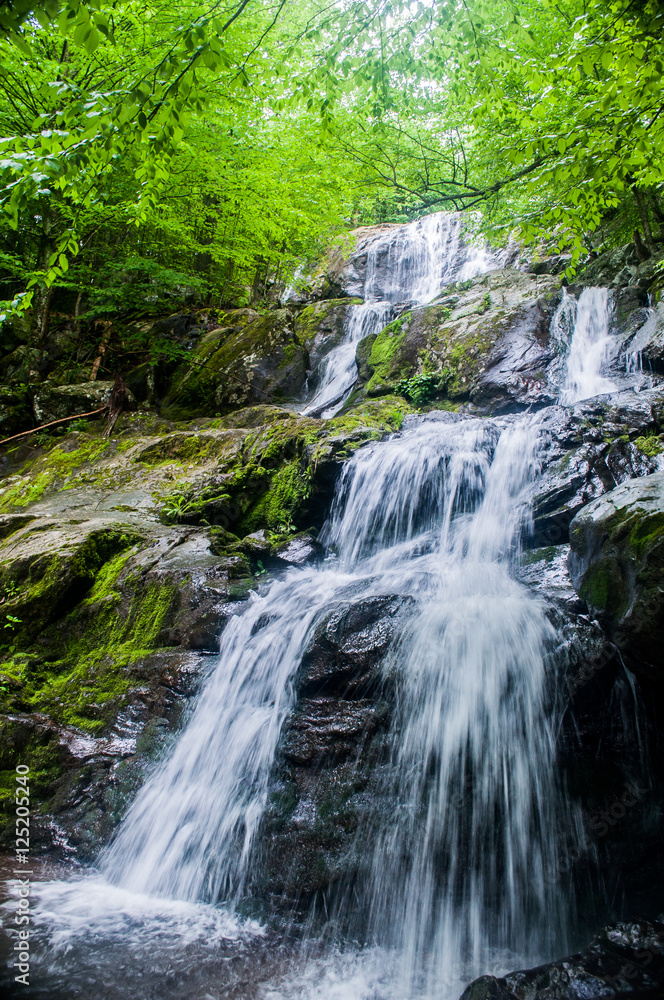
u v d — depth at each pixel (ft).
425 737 12.25
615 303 30.35
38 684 17.97
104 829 13.96
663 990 8.10
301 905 11.11
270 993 9.25
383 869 11.06
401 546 20.68
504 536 18.39
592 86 15.76
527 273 36.94
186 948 10.31
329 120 16.92
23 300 19.08
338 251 56.90
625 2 12.98
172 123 12.00
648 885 10.89
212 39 10.85
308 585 18.69
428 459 21.20
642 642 10.85
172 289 50.34
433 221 52.65
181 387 40.81
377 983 9.61
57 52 33.58
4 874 12.74
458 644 13.05
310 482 23.57
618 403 21.38
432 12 14.51
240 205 39.70
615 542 12.48
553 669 12.01
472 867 10.87
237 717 14.60
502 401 27.53
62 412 38.09
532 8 20.30
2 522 24.68
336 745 12.78
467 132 30.42
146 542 21.77
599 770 11.53
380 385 33.12
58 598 19.77
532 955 10.40
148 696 16.51
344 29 14.84
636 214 32.53
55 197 37.22
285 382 39.81
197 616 17.66
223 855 12.30
